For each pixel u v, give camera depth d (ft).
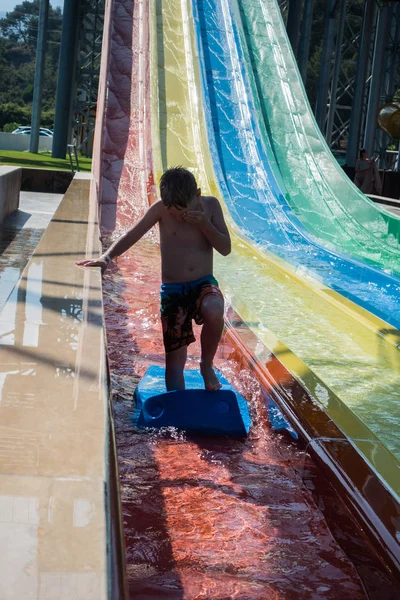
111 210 44.19
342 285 30.94
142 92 57.16
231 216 45.16
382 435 14.87
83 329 10.37
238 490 11.06
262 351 16.84
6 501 5.00
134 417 13.79
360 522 9.22
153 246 35.29
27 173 61.16
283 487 11.30
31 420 6.63
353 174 90.94
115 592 4.57
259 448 12.94
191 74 59.67
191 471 11.63
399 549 8.21
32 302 11.85
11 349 9.02
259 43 65.10
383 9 98.37
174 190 13.03
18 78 359.46
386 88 113.50
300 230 43.98
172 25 65.26
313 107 219.82
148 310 22.62
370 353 21.15
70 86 129.08
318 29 227.40
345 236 42.52
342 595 8.48
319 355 20.68
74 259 16.14
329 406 13.25
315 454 11.32
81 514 4.92
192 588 8.28
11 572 4.21
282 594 8.32
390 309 27.07
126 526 9.61
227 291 24.71
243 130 55.21
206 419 13.35
